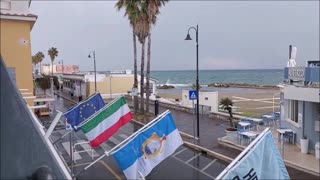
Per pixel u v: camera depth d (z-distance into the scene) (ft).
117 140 71.72
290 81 61.57
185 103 115.96
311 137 53.83
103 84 166.50
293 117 62.90
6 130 7.38
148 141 28.19
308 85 54.13
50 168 7.80
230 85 348.59
